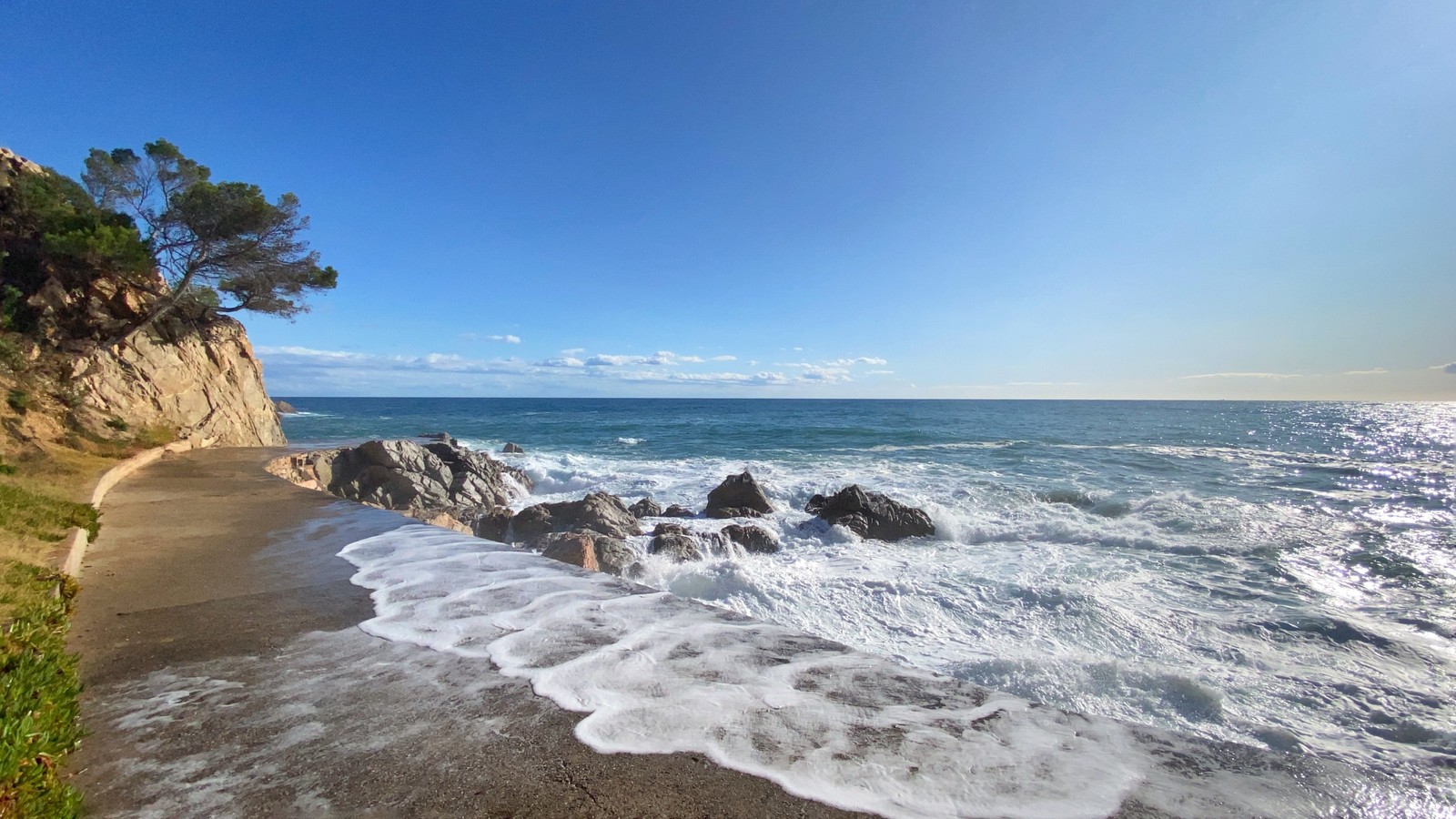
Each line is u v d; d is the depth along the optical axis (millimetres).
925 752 2564
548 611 4473
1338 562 10391
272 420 24938
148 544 6812
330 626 4230
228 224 20359
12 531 5738
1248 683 6125
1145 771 2422
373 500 17594
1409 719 5418
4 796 2080
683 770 2461
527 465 25250
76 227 17469
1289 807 2197
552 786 2369
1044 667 6250
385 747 2672
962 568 10445
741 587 9195
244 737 2775
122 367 18125
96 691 3256
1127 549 11727
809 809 2201
